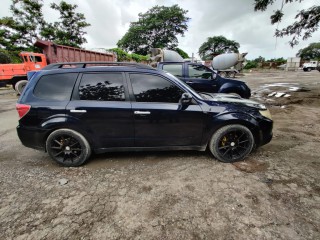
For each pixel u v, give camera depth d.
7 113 6.93
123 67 3.13
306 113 6.49
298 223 2.01
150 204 2.31
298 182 2.70
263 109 3.35
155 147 3.24
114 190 2.58
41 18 24.55
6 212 2.21
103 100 3.05
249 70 37.69
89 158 3.49
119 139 3.15
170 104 3.10
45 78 3.10
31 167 3.23
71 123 3.01
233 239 1.84
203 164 3.22
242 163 3.25
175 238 1.86
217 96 3.71
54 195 2.49
